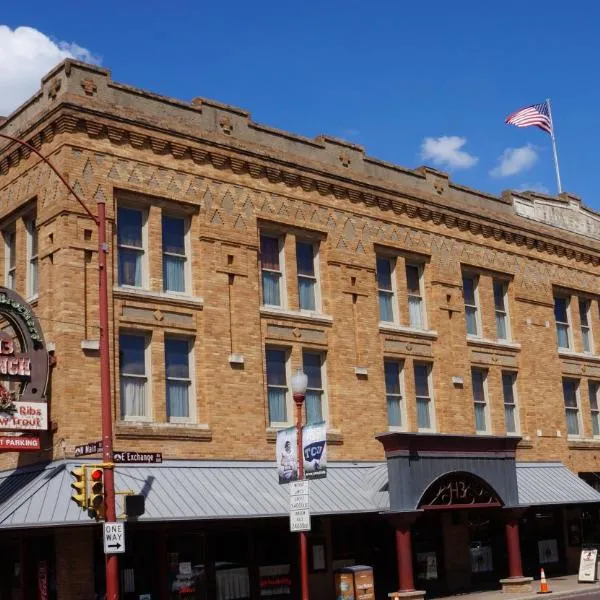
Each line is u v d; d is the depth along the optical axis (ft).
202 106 92.94
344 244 101.35
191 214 90.12
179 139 89.15
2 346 76.28
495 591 100.68
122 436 80.38
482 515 109.91
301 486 72.95
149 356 84.53
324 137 103.14
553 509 120.47
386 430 100.53
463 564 105.91
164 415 83.92
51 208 81.92
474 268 115.96
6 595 81.46
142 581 80.02
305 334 96.07
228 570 85.46
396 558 98.99
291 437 77.92
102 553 77.77
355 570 86.02
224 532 85.81
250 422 89.30
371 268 103.40
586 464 124.57
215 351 88.17
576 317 130.31
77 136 82.58
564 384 127.13
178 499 77.51
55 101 83.61
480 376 114.83
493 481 96.22
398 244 106.83
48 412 79.00
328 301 98.99
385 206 106.42
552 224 129.90
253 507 80.69
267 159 95.76
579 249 132.46
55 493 72.74
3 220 89.66
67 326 78.89
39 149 84.89
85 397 78.84
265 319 93.04
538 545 117.19
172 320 86.17
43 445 79.00
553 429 120.98
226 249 91.04
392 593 88.07
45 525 68.28
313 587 91.30
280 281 96.53
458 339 110.93
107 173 83.87
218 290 89.66
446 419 107.04
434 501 89.81
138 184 85.76
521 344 119.85
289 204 97.35
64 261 79.87
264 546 88.63
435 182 114.42
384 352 102.73
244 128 95.86
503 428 114.42
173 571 81.46
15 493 76.02
